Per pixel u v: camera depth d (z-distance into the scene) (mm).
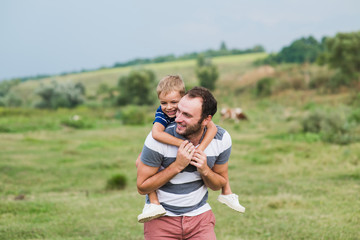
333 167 10773
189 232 2451
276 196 7551
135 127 28547
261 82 53469
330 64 44156
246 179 9789
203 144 2379
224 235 5332
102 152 15820
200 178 2473
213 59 112188
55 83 61125
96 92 79625
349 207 6480
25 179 10602
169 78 2658
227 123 28031
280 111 34031
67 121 28391
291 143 15562
